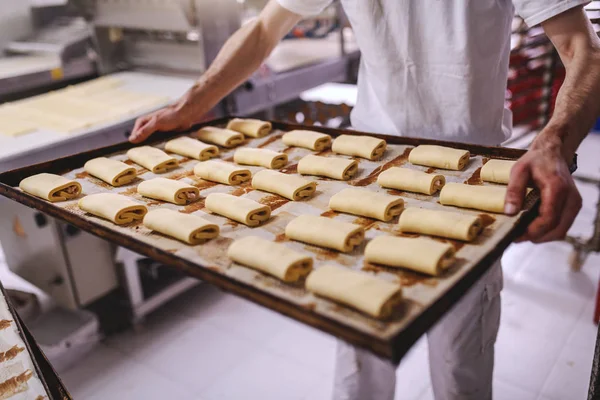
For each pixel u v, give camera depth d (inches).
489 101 76.5
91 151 83.2
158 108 130.2
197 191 71.1
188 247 57.3
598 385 62.4
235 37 89.8
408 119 80.7
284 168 80.2
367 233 59.7
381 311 42.9
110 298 125.2
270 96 146.9
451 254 51.3
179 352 117.3
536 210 55.9
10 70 152.7
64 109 132.6
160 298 127.6
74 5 161.2
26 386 63.5
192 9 133.0
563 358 108.9
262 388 105.4
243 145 90.0
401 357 37.4
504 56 75.5
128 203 64.5
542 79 149.7
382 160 78.2
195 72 152.1
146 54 162.9
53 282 117.6
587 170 194.4
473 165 72.4
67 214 62.1
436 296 45.3
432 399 100.8
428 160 73.4
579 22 61.7
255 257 51.3
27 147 106.6
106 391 107.2
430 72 75.7
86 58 165.2
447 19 70.9
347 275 47.3
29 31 180.2
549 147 54.2
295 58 169.0
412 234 58.3
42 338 113.6
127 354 117.7
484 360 78.3
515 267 140.3
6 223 123.4
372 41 77.3
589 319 120.0
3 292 66.7
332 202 65.4
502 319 121.0
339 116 170.2
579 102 57.8
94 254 115.9
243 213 62.0
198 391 105.8
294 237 58.7
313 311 40.8
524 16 63.7
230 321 127.2
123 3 146.5
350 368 73.8
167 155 82.2
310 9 85.2
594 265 139.7
